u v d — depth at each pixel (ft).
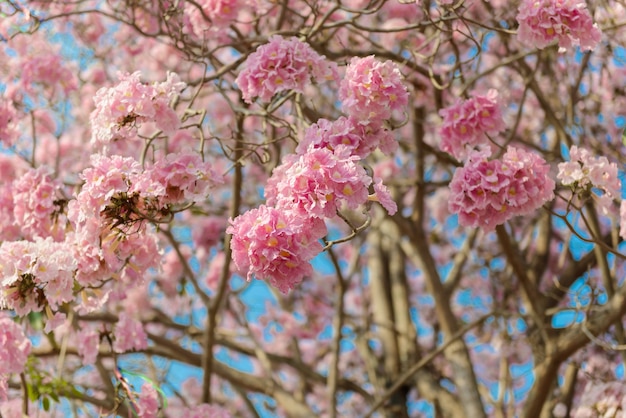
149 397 17.84
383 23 24.93
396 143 13.91
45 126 23.93
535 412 20.40
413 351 26.68
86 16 25.21
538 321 21.12
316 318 30.25
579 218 28.50
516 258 21.45
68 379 23.91
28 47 22.61
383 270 28.63
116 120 13.67
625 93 25.29
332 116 24.29
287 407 24.12
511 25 21.44
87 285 14.51
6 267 13.88
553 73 24.63
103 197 12.85
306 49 14.33
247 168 28.25
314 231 11.63
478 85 27.55
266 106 17.97
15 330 16.42
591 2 22.17
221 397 30.07
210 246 28.17
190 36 21.24
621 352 21.07
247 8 19.29
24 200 16.44
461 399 22.97
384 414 25.81
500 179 14.23
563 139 22.70
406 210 31.42
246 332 29.14
